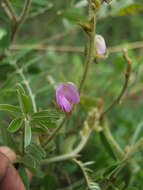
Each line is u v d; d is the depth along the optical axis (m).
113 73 0.21
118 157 0.14
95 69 0.23
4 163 0.10
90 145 0.17
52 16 0.19
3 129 0.12
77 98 0.11
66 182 0.17
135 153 0.15
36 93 0.16
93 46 0.10
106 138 0.14
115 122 0.19
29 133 0.09
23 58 0.16
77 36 0.30
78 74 0.18
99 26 0.30
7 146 0.12
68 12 0.16
